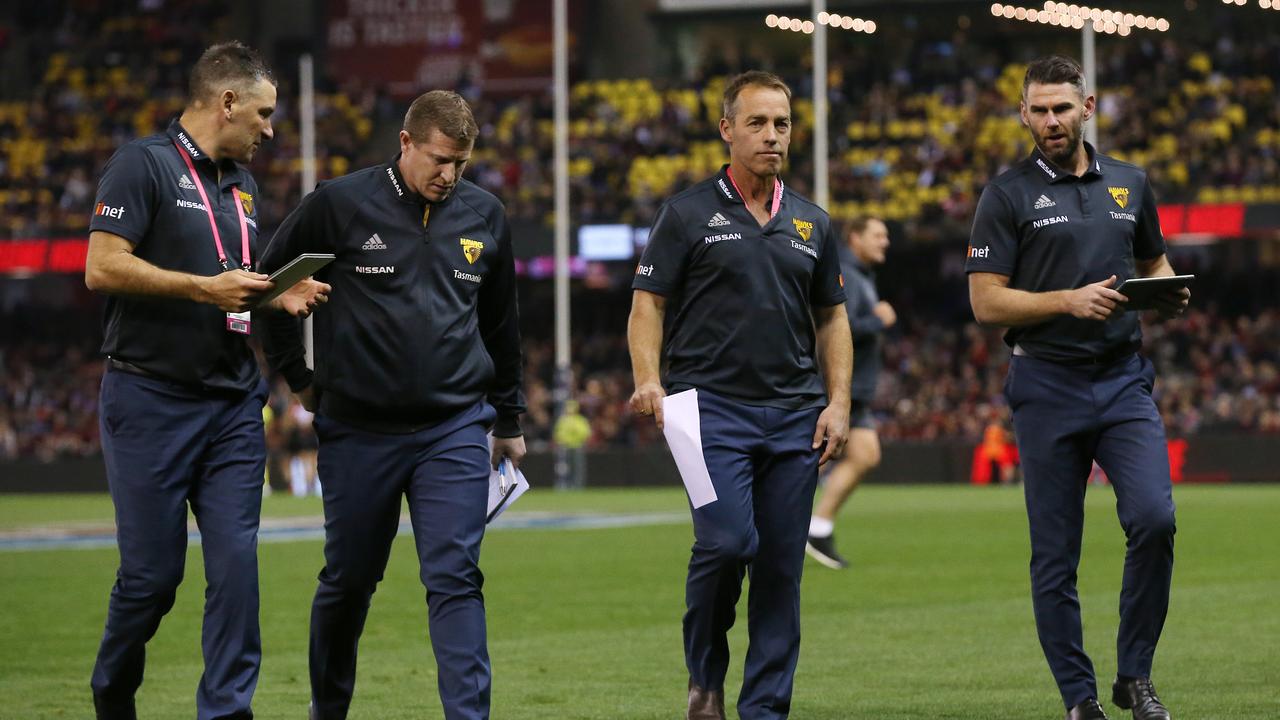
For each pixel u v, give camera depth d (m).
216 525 20.16
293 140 152.00
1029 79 22.52
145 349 20.08
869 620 35.44
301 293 19.83
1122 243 22.42
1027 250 22.50
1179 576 44.28
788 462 21.69
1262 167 128.50
